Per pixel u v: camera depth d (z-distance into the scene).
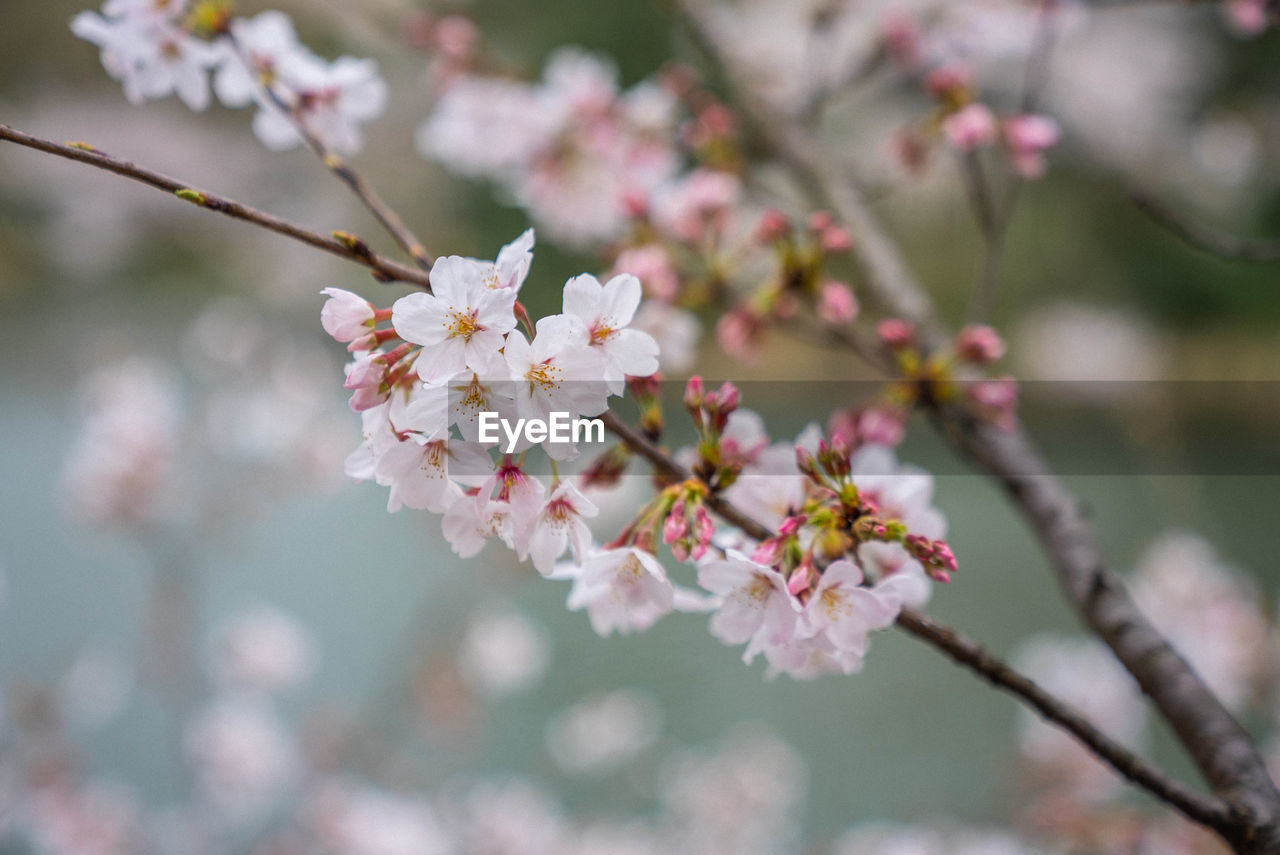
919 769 2.16
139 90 0.71
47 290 4.44
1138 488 3.11
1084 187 5.46
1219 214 5.16
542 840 1.95
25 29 3.21
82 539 2.54
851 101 3.60
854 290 1.09
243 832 1.83
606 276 0.96
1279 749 1.54
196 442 2.02
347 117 0.73
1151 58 4.98
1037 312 5.30
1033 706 0.59
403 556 2.99
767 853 2.01
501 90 1.24
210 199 0.53
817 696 2.55
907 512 0.61
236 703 1.93
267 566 2.89
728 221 1.01
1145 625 0.68
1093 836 1.03
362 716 1.97
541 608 3.03
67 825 1.69
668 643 2.86
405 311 0.53
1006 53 1.24
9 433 3.59
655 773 2.29
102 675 1.93
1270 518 2.90
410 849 1.73
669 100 1.23
